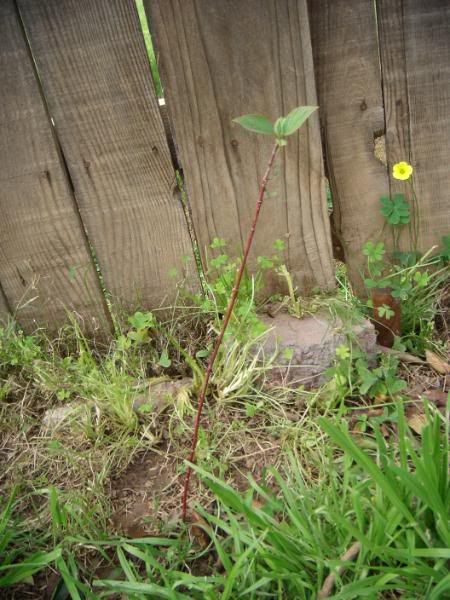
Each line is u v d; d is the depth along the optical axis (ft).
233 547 5.30
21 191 6.85
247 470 6.03
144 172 6.88
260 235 7.29
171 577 5.07
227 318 4.93
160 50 6.21
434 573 4.42
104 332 7.79
